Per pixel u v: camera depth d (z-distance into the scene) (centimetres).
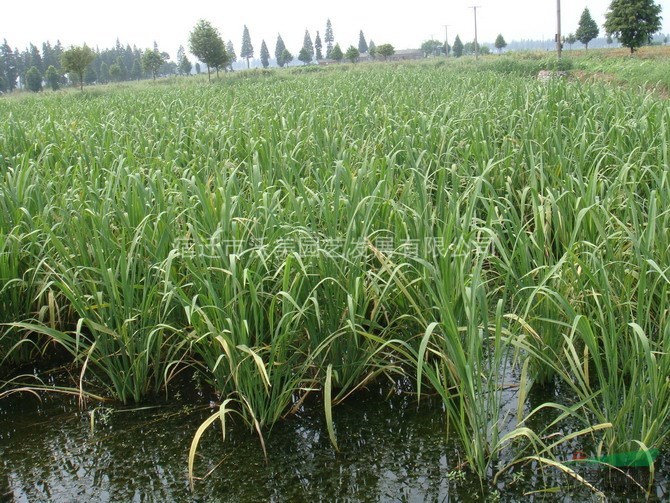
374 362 349
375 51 5791
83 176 491
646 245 281
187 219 424
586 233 357
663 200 347
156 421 344
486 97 870
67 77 6675
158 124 827
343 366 341
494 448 278
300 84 1591
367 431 325
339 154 520
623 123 567
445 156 552
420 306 345
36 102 1587
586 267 279
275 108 900
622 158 484
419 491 279
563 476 278
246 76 3722
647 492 263
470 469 289
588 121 593
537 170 512
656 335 344
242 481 292
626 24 3106
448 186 519
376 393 358
